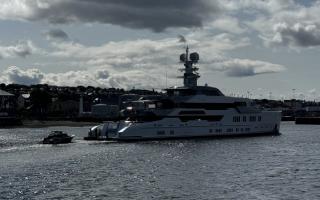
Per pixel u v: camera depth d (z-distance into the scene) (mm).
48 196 54094
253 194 56250
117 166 76125
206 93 133750
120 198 53688
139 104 130500
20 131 167375
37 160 82062
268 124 144750
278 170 73562
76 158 85125
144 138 120562
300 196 55406
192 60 143000
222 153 95562
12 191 56312
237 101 137750
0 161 80750
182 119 127000
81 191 56844
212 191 57562
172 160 84000
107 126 121062
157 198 53938
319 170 73750
